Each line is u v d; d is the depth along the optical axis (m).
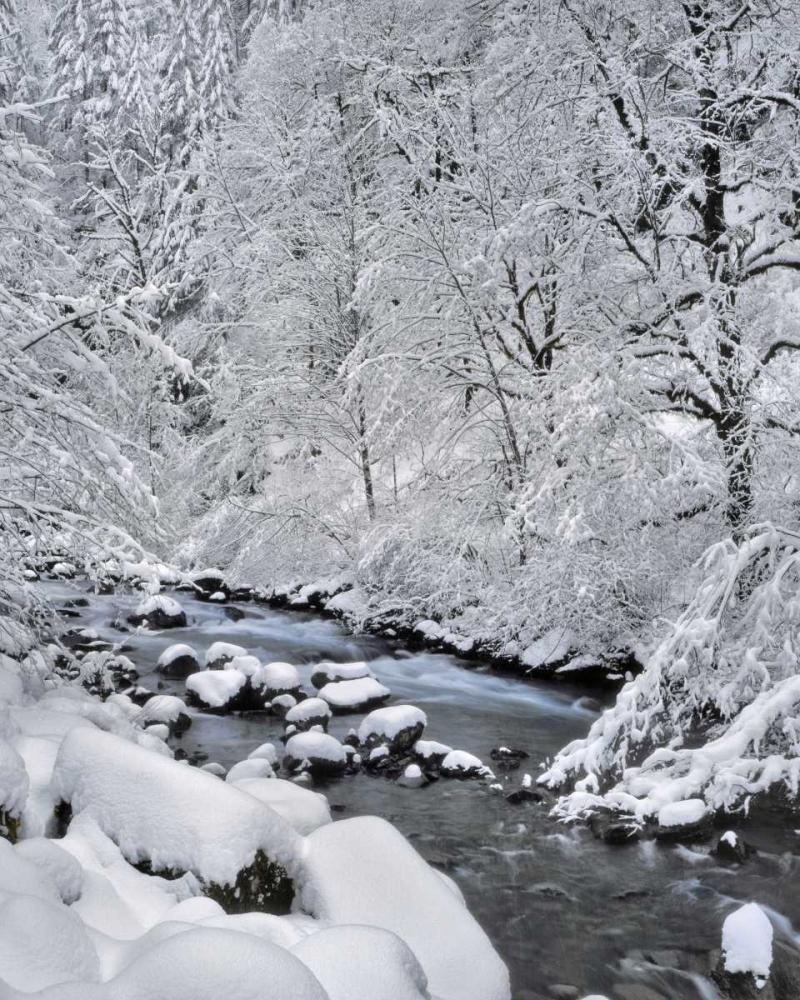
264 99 19.39
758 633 7.18
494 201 12.20
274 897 3.84
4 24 17.52
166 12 32.81
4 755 3.91
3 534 6.41
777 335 10.55
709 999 4.31
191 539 16.03
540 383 11.41
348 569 15.65
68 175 28.83
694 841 6.02
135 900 3.62
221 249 17.53
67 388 7.03
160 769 4.03
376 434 13.45
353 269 15.33
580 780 7.10
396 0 18.28
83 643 11.17
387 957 3.04
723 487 9.67
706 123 10.88
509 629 11.18
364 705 9.11
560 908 5.16
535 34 12.34
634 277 11.44
